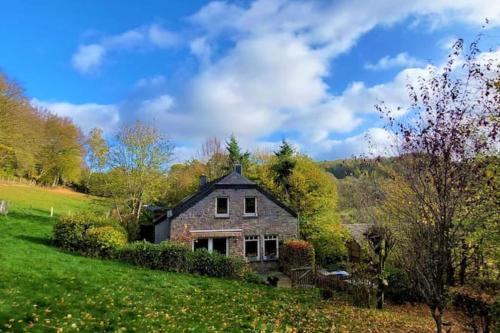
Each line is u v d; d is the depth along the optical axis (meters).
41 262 18.22
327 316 14.53
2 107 52.44
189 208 30.36
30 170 69.00
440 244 8.42
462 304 9.40
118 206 39.34
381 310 18.23
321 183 37.84
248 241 31.58
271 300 17.17
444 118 8.29
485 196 8.45
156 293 15.70
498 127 8.16
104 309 12.21
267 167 42.16
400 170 9.50
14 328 9.66
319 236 36.38
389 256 17.95
